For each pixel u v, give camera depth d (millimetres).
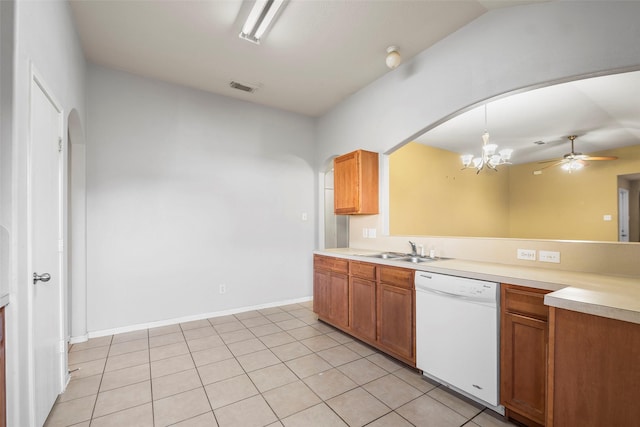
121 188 3154
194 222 3551
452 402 1924
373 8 2264
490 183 6547
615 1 1761
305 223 4449
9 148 1229
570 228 6160
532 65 2076
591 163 5914
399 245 3139
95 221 3027
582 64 1870
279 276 4184
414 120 2945
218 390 2066
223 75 3293
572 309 1157
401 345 2381
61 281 2020
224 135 3783
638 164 5332
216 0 2180
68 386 2111
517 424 1701
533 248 2135
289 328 3293
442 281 2039
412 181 4883
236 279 3828
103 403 1916
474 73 2410
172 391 2055
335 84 3523
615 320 1057
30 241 1422
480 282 1835
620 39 1742
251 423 1723
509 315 1713
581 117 3957
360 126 3664
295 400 1946
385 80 3293
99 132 3057
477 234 6156
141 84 3281
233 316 3699
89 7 2236
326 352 2678
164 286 3367
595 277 1717
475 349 1849
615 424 1047
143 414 1805
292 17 2363
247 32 2488
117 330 3111
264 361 2500
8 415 1214
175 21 2408
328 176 5125
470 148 5484
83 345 2807
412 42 2713
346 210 3445
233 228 3818
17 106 1270
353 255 2939
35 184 1567
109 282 3082
